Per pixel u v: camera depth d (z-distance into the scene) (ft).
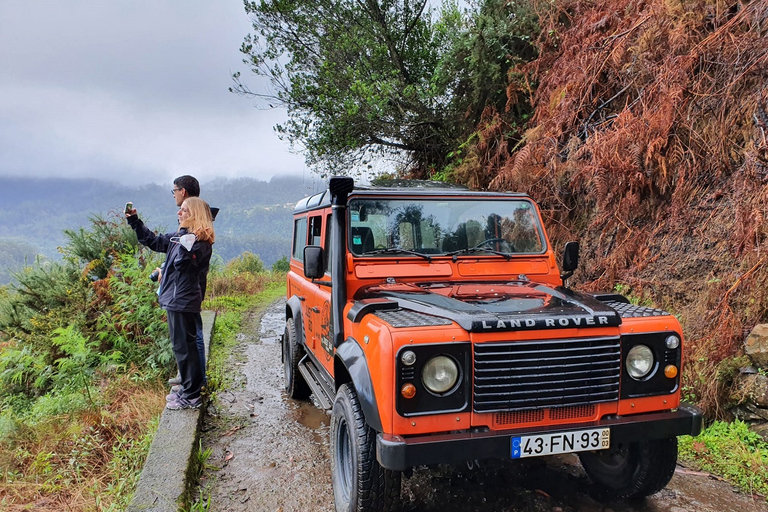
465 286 11.75
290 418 16.43
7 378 18.76
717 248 16.01
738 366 13.52
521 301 10.29
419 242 12.64
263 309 41.32
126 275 20.12
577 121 22.08
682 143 17.74
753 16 16.25
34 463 12.03
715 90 16.98
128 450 12.87
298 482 12.08
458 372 8.46
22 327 21.88
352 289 11.73
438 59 34.06
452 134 32.40
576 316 9.00
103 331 19.53
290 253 21.26
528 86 25.26
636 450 10.46
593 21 22.30
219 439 14.71
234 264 72.23
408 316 9.30
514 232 13.34
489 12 28.35
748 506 10.56
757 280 14.02
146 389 16.99
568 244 13.08
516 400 8.57
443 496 11.07
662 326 9.42
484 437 8.24
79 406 15.40
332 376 12.58
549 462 12.79
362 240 12.18
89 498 10.72
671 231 17.56
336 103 32.24
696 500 10.82
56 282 23.02
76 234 24.64
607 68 21.20
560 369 8.80
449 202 13.10
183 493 10.08
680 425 9.15
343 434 10.53
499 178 23.91
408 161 36.81
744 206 14.90
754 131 15.80
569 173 21.71
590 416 9.06
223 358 24.16
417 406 8.25
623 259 18.95
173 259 14.24
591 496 11.06
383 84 30.04
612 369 9.05
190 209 14.52
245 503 11.11
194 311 14.49
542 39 26.07
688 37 17.81
